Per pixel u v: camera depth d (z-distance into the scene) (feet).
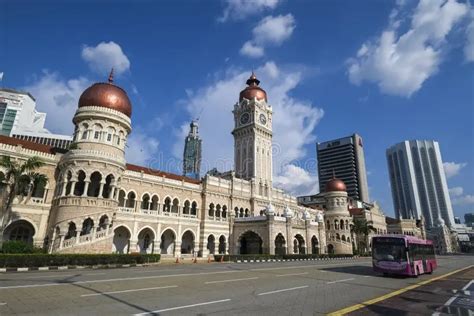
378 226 393.29
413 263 92.43
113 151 149.59
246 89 295.89
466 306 48.39
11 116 521.24
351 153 589.32
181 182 198.80
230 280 72.95
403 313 42.83
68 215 129.70
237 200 231.09
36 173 130.62
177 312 39.34
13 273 82.64
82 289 54.49
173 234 190.70
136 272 88.99
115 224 157.28
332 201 302.66
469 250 627.87
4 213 114.93
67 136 395.34
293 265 133.90
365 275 94.07
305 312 41.16
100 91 153.07
